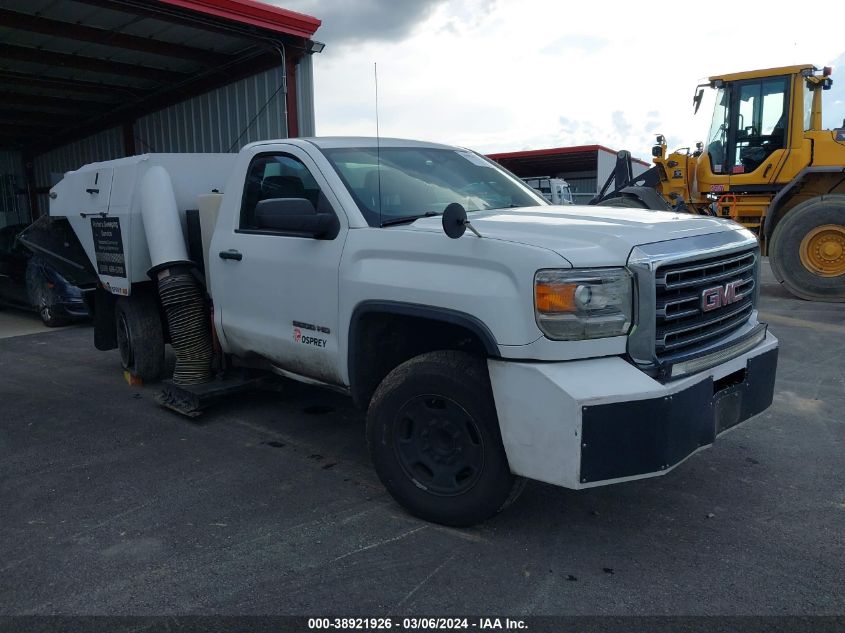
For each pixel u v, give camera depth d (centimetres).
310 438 486
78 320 994
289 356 434
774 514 360
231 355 525
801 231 1023
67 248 688
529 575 304
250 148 471
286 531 348
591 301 297
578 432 287
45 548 336
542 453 299
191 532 349
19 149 2108
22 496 396
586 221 350
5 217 2111
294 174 430
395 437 354
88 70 1262
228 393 525
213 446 473
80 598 292
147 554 328
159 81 1377
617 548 327
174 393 538
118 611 283
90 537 346
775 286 1182
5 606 288
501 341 306
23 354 784
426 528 348
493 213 392
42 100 1522
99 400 589
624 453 291
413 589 294
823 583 295
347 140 448
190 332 529
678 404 298
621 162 1464
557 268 295
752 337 367
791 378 609
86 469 435
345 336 383
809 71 1117
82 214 639
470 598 287
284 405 561
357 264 372
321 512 369
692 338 328
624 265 305
